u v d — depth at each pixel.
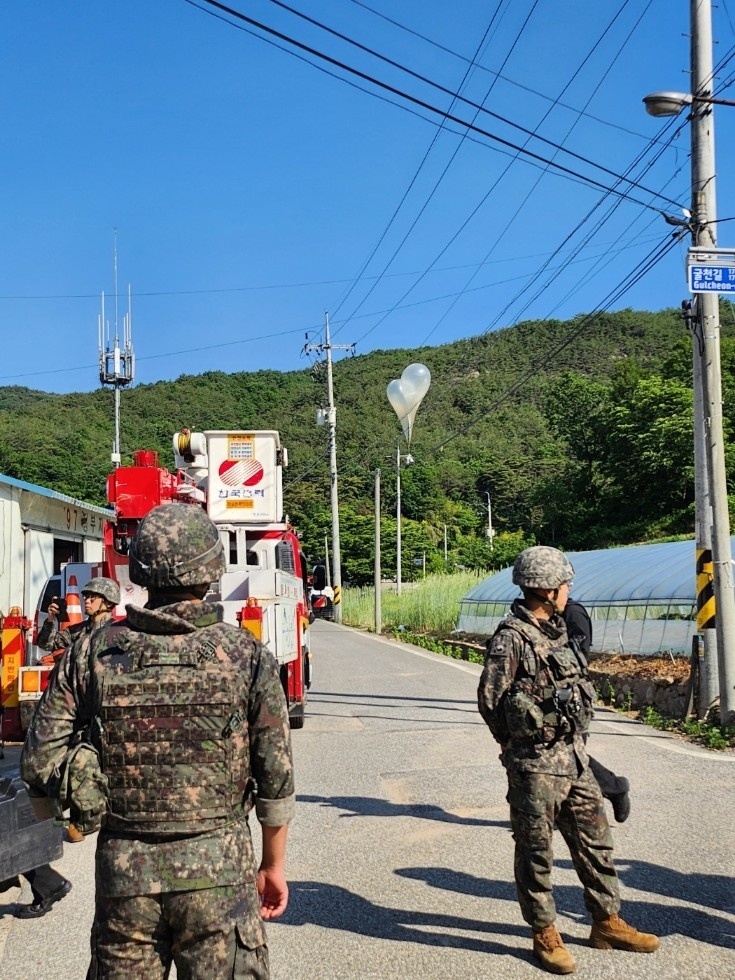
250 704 2.78
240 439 11.45
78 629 8.42
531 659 4.33
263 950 2.68
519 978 4.22
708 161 10.91
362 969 4.34
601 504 66.25
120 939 2.62
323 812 7.27
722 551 10.47
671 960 4.38
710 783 7.91
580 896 5.28
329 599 14.68
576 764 4.35
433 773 8.62
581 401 69.56
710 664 10.75
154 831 2.64
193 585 2.87
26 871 4.81
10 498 14.84
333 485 44.06
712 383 10.89
